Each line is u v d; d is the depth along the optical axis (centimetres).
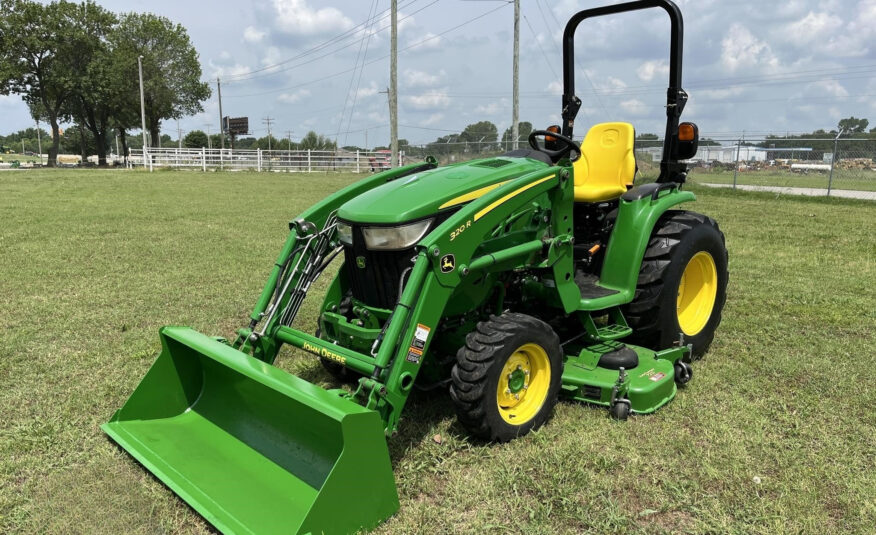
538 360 323
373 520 245
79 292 582
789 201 1466
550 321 398
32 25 4381
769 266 719
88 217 1082
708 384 387
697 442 314
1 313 512
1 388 369
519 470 286
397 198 316
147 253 772
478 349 295
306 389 256
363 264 317
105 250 786
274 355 340
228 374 304
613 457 296
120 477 280
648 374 358
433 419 336
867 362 420
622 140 452
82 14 4475
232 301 561
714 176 2242
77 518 251
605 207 437
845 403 359
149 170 2841
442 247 284
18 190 1612
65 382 379
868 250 817
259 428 301
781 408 353
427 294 281
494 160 377
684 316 439
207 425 317
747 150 2000
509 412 317
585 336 382
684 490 271
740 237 918
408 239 300
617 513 255
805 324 505
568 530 247
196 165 3170
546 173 337
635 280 383
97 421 330
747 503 262
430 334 285
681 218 423
